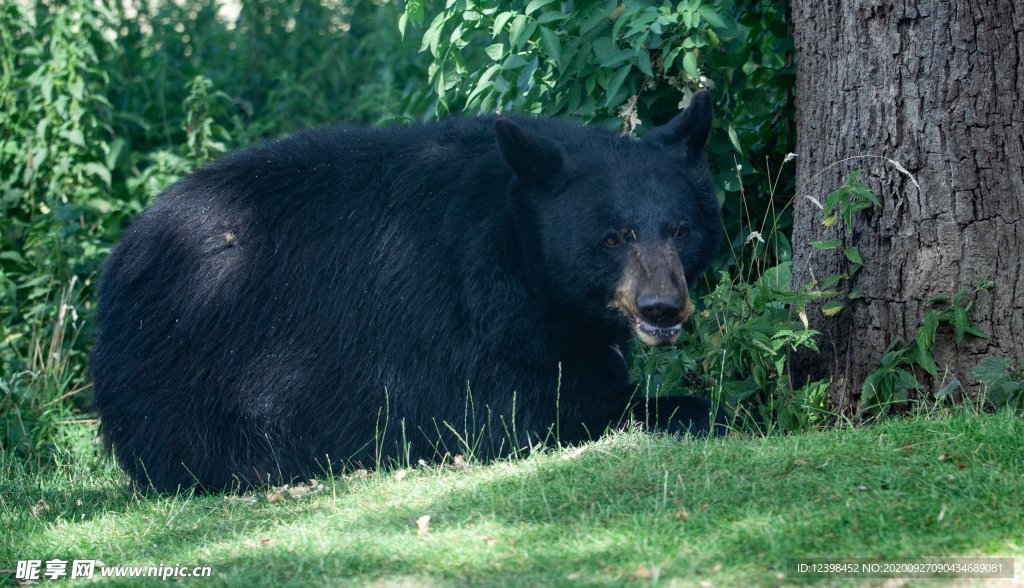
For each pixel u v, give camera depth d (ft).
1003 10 30.83
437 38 41.29
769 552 22.63
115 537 28.68
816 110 34.27
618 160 32.04
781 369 33.58
